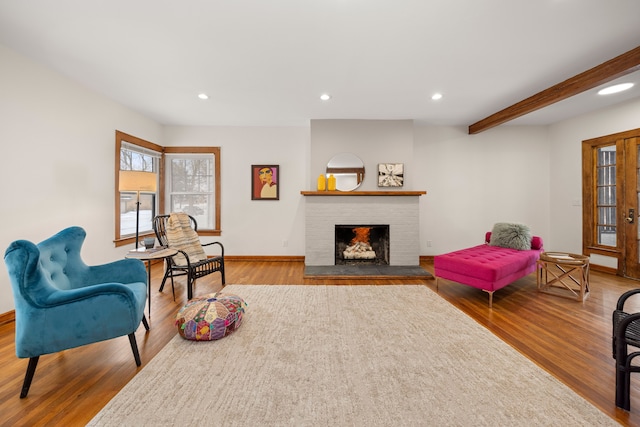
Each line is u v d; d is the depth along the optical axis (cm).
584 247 418
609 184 391
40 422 129
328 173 436
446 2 179
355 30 208
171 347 193
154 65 262
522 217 477
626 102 362
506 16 192
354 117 426
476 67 266
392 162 438
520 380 157
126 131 378
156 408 136
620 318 151
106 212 344
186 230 357
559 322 235
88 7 182
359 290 318
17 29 206
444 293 311
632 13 189
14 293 150
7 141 235
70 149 293
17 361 178
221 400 141
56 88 276
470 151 477
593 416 131
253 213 479
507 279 289
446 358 179
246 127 475
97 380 159
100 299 159
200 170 481
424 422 126
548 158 474
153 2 178
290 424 126
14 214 241
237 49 234
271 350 189
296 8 183
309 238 428
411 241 429
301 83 302
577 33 212
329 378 159
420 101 358
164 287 332
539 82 300
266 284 342
